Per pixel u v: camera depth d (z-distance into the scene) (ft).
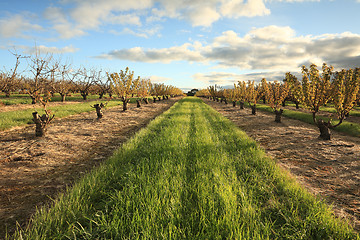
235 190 11.35
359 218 10.15
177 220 8.89
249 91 69.41
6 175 15.56
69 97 104.53
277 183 12.99
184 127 32.37
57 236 7.96
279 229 8.67
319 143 25.02
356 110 68.23
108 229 8.22
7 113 42.01
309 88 27.91
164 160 16.37
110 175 13.97
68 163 18.84
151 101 116.98
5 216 10.37
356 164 17.84
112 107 70.44
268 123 41.19
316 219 9.02
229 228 8.26
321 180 14.99
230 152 19.60
